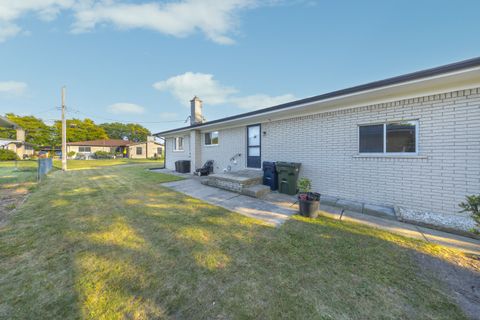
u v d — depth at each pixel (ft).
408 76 11.75
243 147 27.68
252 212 13.91
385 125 15.25
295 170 19.03
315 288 6.34
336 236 10.09
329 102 16.43
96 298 5.87
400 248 8.86
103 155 105.29
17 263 7.61
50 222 11.82
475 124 11.74
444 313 5.33
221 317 5.23
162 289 6.27
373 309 5.49
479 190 11.66
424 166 13.53
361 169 16.39
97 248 8.82
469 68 9.91
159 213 13.64
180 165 37.58
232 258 8.09
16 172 36.99
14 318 5.16
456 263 7.68
